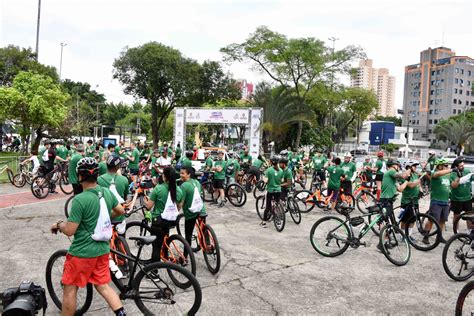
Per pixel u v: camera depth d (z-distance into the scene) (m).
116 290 5.14
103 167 7.95
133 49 36.69
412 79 106.69
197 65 37.75
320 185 12.62
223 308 4.70
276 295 5.15
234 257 6.70
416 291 5.45
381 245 6.57
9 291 3.44
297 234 8.54
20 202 11.06
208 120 23.75
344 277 5.91
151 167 13.48
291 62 30.25
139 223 5.69
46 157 12.02
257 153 22.91
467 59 98.12
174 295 4.68
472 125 59.06
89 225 3.55
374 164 14.72
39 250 6.69
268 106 30.56
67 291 3.58
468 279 5.97
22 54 35.94
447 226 9.92
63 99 26.34
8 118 24.64
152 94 37.56
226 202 12.48
